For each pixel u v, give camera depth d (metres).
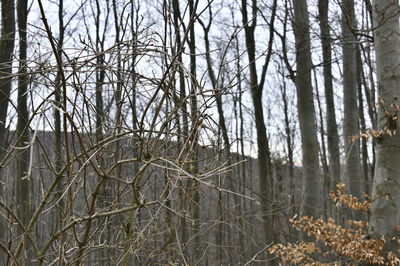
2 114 7.38
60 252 3.64
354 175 11.91
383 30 6.92
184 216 3.61
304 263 6.79
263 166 11.84
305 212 9.95
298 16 10.62
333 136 15.05
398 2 6.91
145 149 3.71
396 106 6.68
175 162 3.48
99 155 3.81
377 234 6.71
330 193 7.24
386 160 6.79
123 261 4.05
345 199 7.06
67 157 3.47
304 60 10.45
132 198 4.09
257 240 12.99
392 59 6.85
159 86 3.51
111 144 3.97
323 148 21.89
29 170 2.66
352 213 11.70
